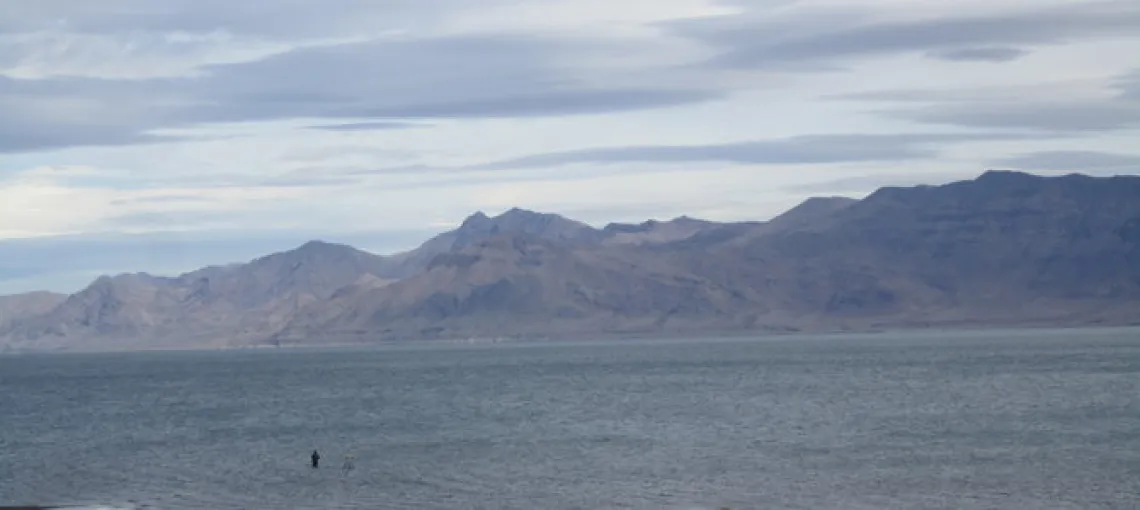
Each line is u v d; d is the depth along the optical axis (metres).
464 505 69.12
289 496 73.25
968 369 198.75
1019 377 172.00
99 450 100.75
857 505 67.06
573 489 73.75
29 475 84.81
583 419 119.12
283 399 164.25
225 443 103.75
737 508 66.75
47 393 194.25
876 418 112.94
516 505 68.88
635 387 173.25
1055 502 67.06
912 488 71.81
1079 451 85.81
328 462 88.06
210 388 199.62
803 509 66.19
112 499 73.38
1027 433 97.56
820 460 83.81
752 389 160.50
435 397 160.62
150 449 100.44
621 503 68.88
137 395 182.50
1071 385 152.25
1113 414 111.75
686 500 69.38
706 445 93.88
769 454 87.56
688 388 167.00
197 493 75.00
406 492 73.81
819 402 133.88
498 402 147.62
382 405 146.88
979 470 77.88
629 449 92.31
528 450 93.06
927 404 127.69
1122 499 67.62
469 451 93.31
